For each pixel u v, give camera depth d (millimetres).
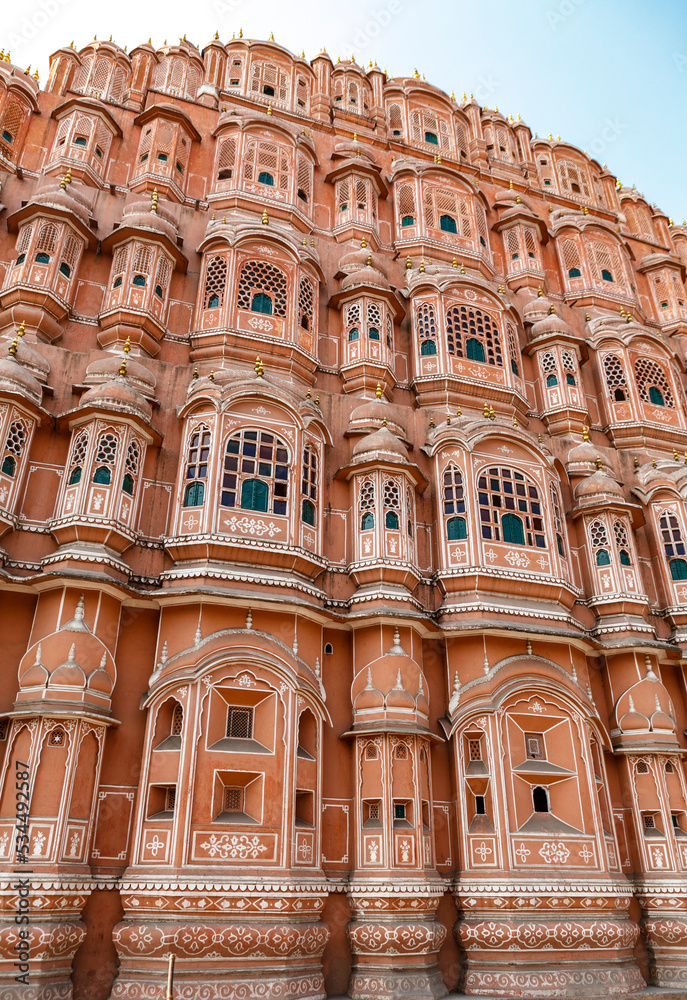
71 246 18578
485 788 14820
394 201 25797
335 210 24938
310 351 19688
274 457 15914
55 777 11820
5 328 17359
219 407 15820
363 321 20578
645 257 30438
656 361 24812
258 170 23359
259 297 19438
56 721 12125
